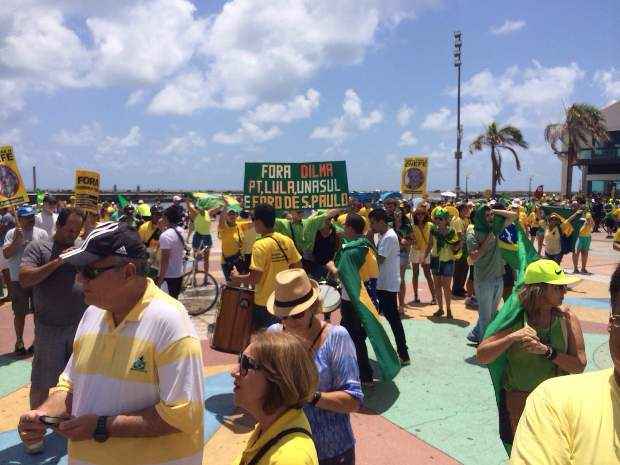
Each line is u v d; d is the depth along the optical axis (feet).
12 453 13.96
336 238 28.73
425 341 24.09
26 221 22.41
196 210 42.75
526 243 13.64
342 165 29.89
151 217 30.63
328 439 8.69
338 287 22.47
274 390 5.90
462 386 18.65
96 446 7.14
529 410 5.11
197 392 7.18
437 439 14.79
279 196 29.73
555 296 9.97
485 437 14.89
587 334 25.38
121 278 7.12
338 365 8.91
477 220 22.18
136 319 7.17
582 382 5.01
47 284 13.20
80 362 7.45
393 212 31.55
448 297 28.17
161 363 7.06
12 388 18.75
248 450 6.03
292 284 9.04
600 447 4.59
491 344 10.36
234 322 16.53
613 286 4.72
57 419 7.21
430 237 30.30
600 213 99.81
